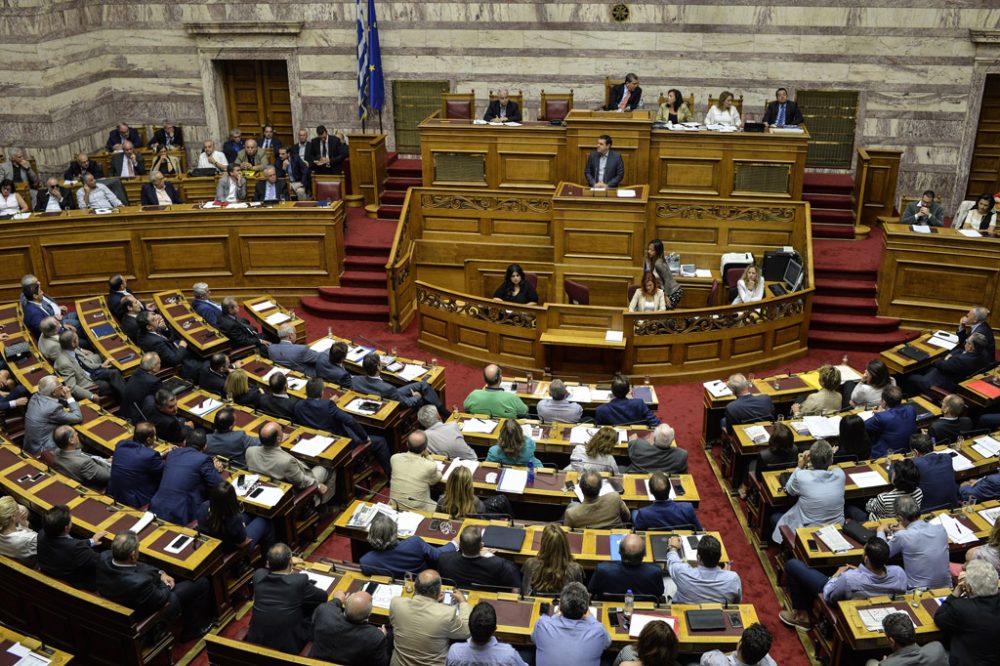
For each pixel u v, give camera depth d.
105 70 18.19
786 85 16.30
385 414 9.14
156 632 6.65
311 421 8.84
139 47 18.12
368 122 17.91
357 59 17.45
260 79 18.56
